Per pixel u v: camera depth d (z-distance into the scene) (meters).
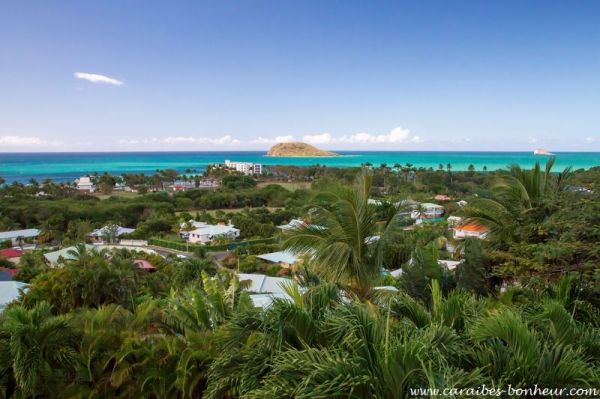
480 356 3.28
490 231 9.73
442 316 4.36
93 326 6.73
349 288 7.12
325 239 7.13
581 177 9.63
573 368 3.03
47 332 6.17
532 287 6.97
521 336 3.29
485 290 8.66
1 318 6.44
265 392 3.01
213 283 8.16
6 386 6.16
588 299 6.20
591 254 6.62
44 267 24.66
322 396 2.68
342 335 3.55
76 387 6.20
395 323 4.00
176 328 6.86
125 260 20.33
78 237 45.00
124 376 6.14
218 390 4.08
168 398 5.96
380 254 6.98
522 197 9.64
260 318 4.06
